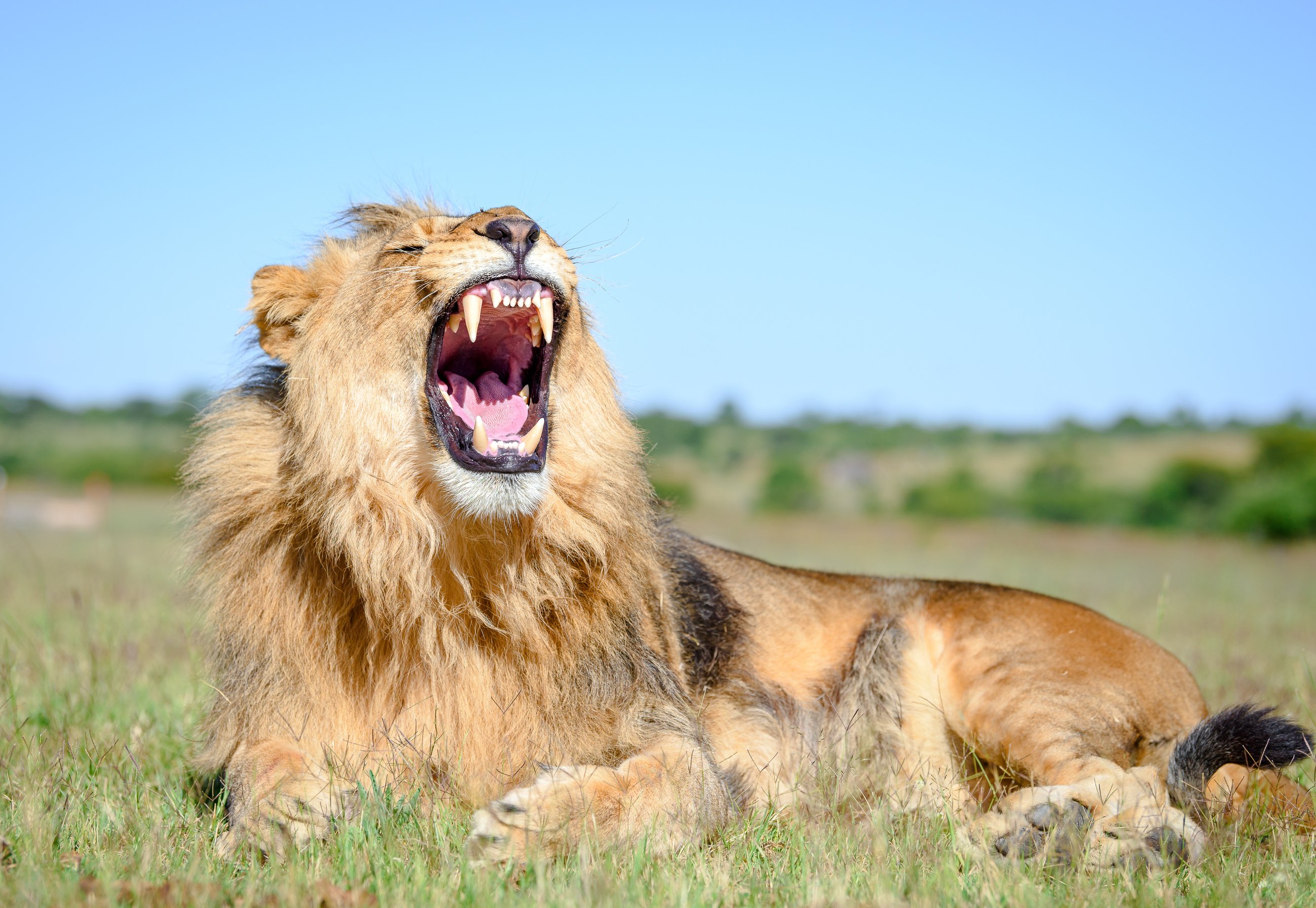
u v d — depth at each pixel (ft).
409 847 20.26
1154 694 27.30
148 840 20.25
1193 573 96.22
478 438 22.70
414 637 23.34
